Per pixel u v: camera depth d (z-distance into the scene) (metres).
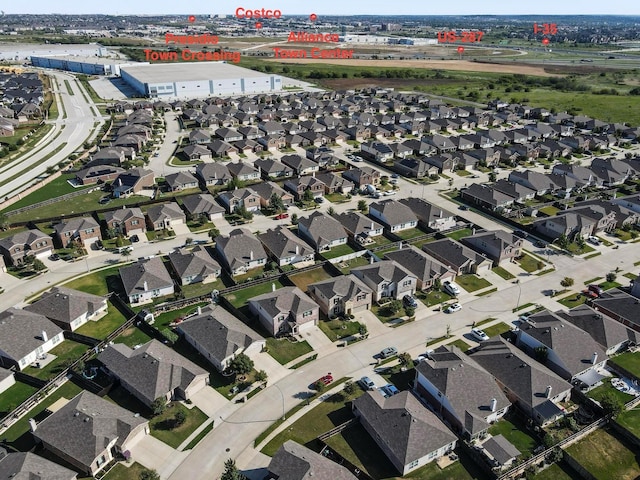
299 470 47.44
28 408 58.94
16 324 67.69
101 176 130.25
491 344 67.62
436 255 93.75
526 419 58.16
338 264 92.75
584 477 51.91
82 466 50.25
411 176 139.88
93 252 95.06
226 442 54.91
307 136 167.88
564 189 128.25
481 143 165.12
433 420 55.22
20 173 137.25
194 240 100.12
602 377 65.25
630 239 104.56
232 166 136.25
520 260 95.50
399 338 72.88
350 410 59.75
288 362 67.44
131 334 72.44
